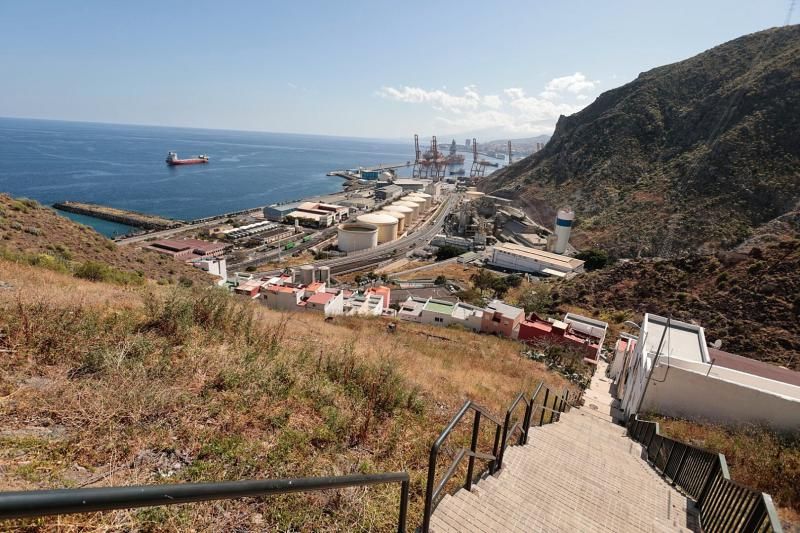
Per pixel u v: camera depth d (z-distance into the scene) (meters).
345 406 5.28
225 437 3.59
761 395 9.70
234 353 5.40
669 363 10.65
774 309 22.14
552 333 25.06
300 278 49.38
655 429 7.91
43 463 2.68
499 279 53.25
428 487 2.88
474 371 11.81
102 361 4.05
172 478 2.95
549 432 7.50
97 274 11.88
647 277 32.84
